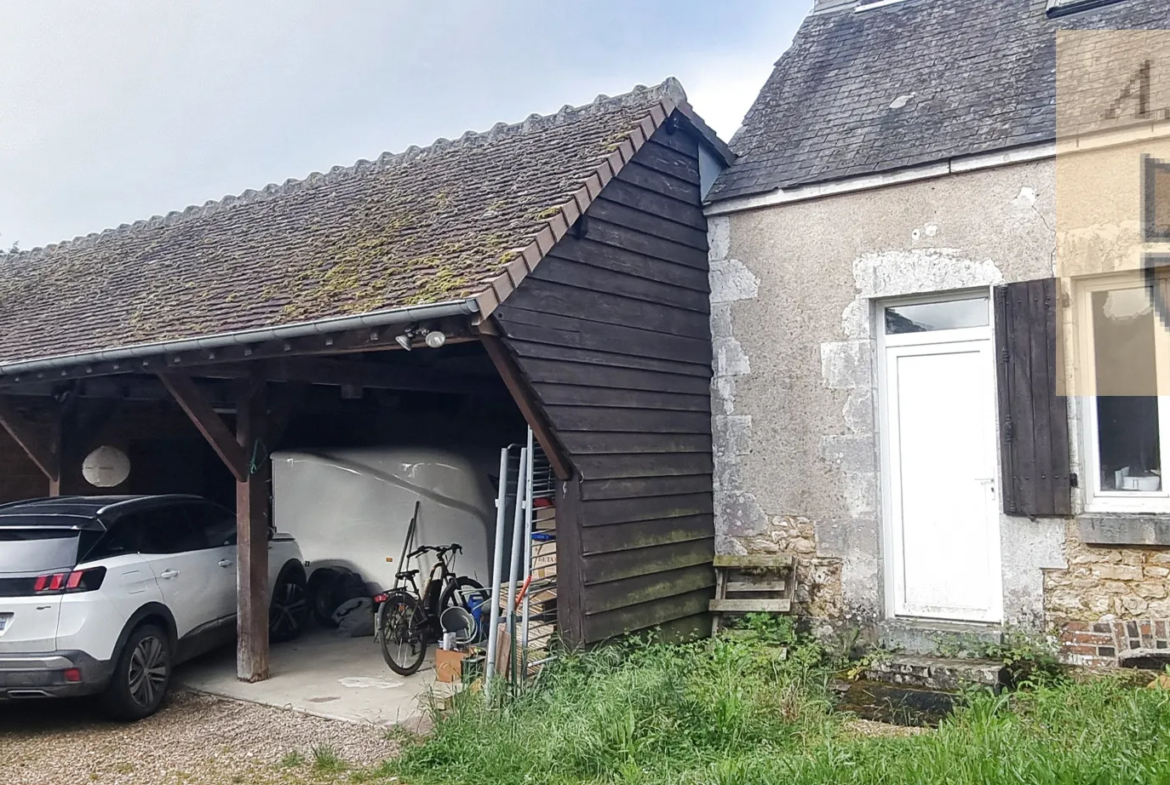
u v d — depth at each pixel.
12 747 6.76
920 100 8.43
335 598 10.74
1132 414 6.99
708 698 6.11
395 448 10.67
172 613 7.84
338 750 6.43
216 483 12.38
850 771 4.76
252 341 7.14
